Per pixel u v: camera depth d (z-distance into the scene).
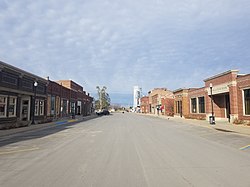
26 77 26.39
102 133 17.83
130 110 158.38
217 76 30.28
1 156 9.21
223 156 9.09
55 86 36.88
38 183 5.80
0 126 21.20
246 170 6.98
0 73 21.17
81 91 59.06
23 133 18.31
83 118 44.12
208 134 17.20
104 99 103.94
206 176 6.37
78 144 12.21
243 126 22.42
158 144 12.23
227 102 31.34
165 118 46.09
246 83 24.36
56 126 25.08
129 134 17.16
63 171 6.92
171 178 6.19
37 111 29.84
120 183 5.79
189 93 42.34
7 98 22.67
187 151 10.17
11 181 5.98
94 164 7.79
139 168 7.26
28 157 8.98
